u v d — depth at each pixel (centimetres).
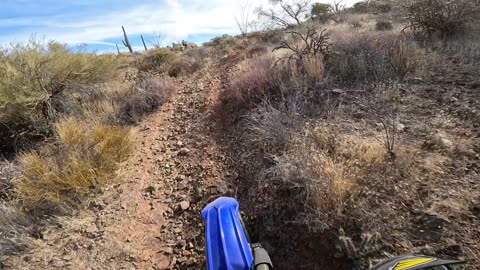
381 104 462
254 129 484
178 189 448
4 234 396
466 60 550
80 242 378
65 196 444
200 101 763
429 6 741
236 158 470
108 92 871
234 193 399
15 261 360
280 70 629
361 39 699
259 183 374
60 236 390
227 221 283
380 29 1003
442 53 608
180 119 696
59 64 760
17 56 753
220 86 829
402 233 262
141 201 438
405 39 668
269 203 346
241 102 621
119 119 729
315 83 554
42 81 733
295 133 433
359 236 270
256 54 999
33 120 670
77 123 657
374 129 404
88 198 449
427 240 253
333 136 392
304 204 309
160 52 1290
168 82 940
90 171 476
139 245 364
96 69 886
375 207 286
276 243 311
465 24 714
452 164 318
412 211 277
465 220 260
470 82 475
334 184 304
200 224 373
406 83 512
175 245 355
